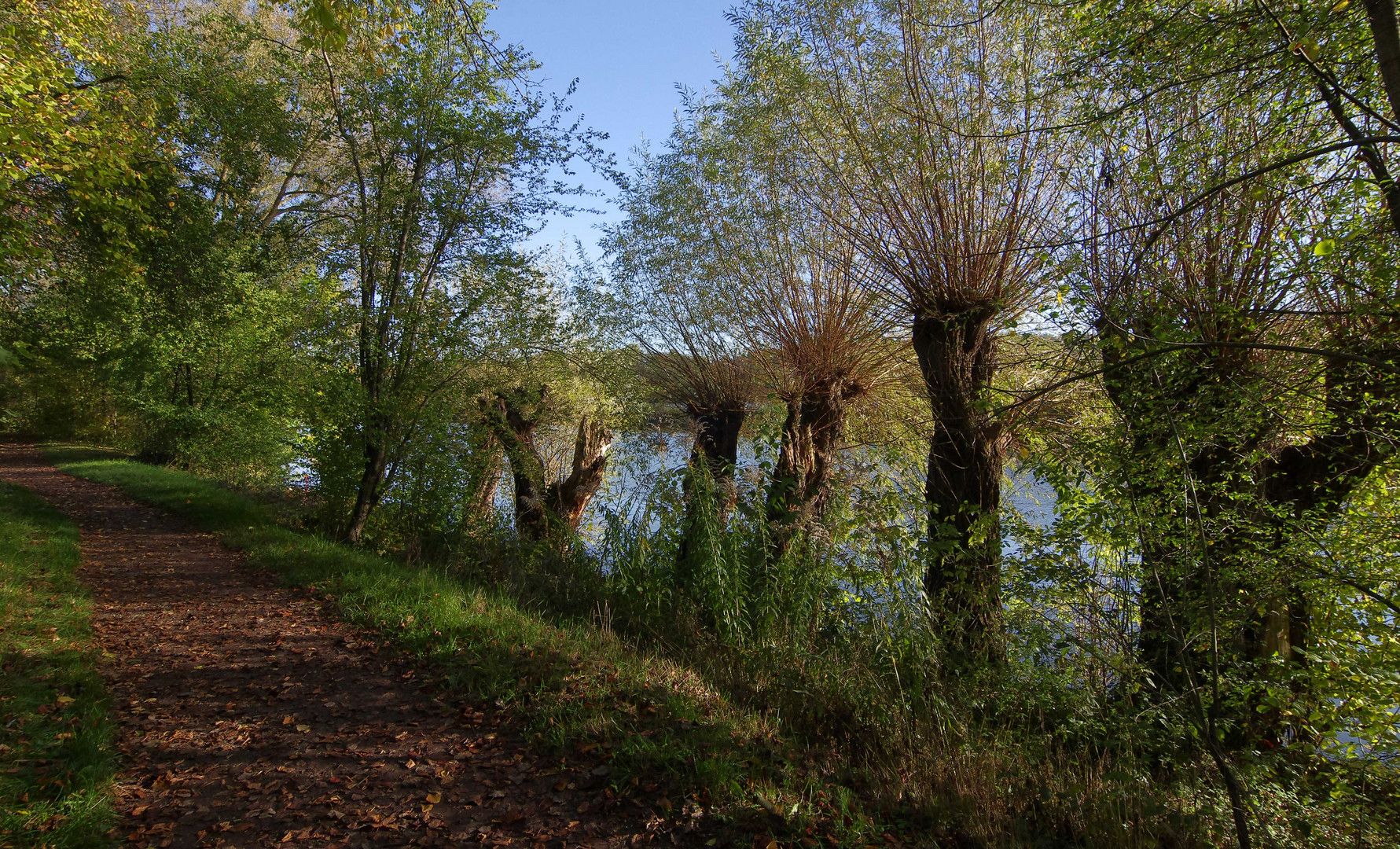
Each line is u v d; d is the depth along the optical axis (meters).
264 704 5.16
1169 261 6.24
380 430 11.05
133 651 6.14
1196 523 5.73
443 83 10.38
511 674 5.43
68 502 13.61
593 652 6.00
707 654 6.95
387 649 6.24
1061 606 6.50
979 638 6.67
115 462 20.78
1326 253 4.30
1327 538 5.70
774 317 11.05
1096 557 6.72
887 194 8.10
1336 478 5.99
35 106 7.54
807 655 6.49
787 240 10.63
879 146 8.05
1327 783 5.43
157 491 15.11
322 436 11.66
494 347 11.43
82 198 8.58
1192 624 5.73
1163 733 5.70
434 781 4.15
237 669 5.81
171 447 19.94
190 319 13.12
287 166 14.58
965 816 4.02
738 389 13.27
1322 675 5.63
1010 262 7.54
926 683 6.04
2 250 7.87
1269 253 5.70
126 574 8.72
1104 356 5.95
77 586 7.70
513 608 7.30
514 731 4.73
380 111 10.46
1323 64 4.84
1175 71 5.59
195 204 11.81
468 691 5.28
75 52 9.16
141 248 11.05
